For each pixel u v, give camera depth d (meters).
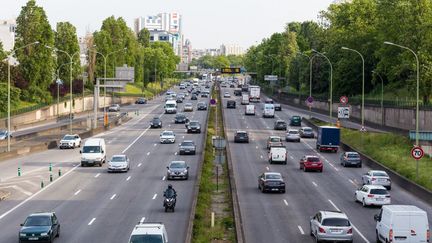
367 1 136.75
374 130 105.19
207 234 36.88
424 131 82.62
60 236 37.59
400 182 60.59
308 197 53.00
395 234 33.75
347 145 87.19
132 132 110.69
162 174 65.38
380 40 106.81
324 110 149.62
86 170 68.00
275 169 70.19
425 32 94.00
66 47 157.50
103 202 49.44
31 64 135.75
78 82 166.00
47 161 75.25
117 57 194.88
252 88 186.25
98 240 36.47
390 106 106.44
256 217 44.12
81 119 137.88
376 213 46.19
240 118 134.00
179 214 44.56
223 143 59.34
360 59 133.75
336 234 35.62
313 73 166.50
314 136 105.38
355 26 133.38
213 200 50.34
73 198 51.19
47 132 111.06
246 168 70.56
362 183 60.53
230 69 172.25
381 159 73.00
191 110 149.12
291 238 37.50
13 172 65.94
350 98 136.50
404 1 99.62
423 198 52.81
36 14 136.38
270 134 107.00
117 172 66.25
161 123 119.00
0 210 46.06
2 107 119.25
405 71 103.38
